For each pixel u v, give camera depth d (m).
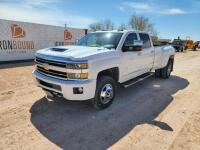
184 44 35.00
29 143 3.41
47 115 4.53
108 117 4.50
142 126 4.11
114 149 3.30
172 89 6.99
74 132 3.81
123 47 5.32
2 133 3.70
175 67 12.67
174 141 3.55
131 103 5.45
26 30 13.79
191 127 4.09
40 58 4.75
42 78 4.58
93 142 3.49
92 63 4.24
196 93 6.55
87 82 4.18
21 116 4.44
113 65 4.87
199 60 17.75
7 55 12.79
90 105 4.80
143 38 6.50
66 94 4.18
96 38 5.81
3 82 7.45
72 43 17.52
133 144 3.45
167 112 4.88
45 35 15.14
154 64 7.43
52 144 3.40
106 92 4.83
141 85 7.46
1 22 12.23
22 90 6.42
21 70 10.10
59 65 4.30
